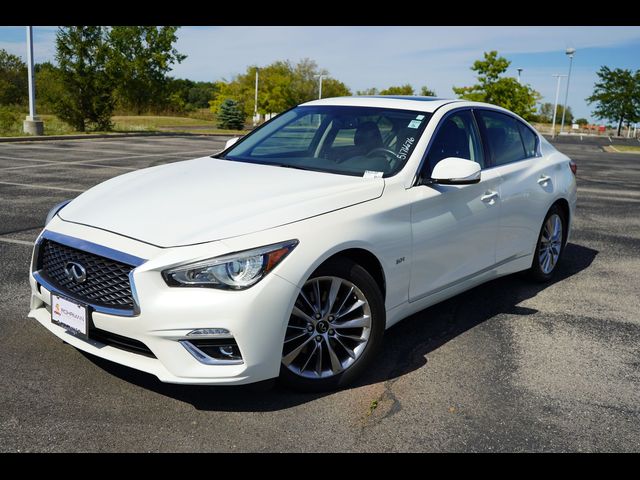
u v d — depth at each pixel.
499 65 41.00
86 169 12.41
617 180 14.35
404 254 3.63
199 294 2.83
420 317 4.55
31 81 21.62
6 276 4.96
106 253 2.96
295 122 4.56
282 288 2.95
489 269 4.58
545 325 4.50
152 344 2.86
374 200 3.53
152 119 44.16
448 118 4.30
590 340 4.25
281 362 3.10
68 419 2.92
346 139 4.18
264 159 4.24
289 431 2.93
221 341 2.90
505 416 3.18
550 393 3.45
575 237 7.55
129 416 2.98
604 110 79.25
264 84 54.56
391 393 3.36
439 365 3.74
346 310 3.36
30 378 3.29
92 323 3.01
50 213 3.67
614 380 3.65
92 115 25.89
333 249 3.16
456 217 4.05
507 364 3.80
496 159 4.67
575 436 3.02
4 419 2.89
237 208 3.21
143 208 3.30
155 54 39.72
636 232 7.96
